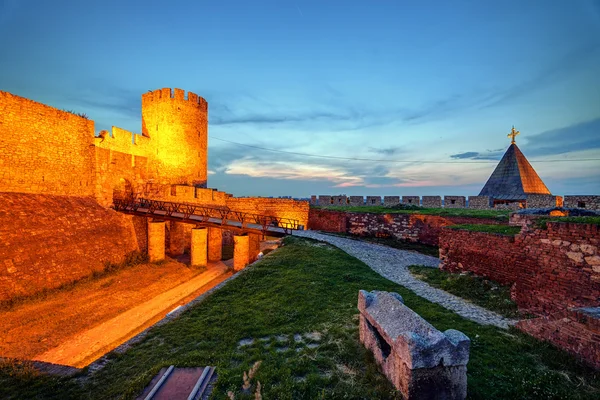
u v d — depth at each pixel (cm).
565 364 453
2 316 996
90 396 441
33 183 1569
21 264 1187
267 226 1841
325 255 1284
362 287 879
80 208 1705
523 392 386
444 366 356
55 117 1691
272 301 780
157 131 2694
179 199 2409
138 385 429
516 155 2241
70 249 1424
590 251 613
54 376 509
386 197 2478
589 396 377
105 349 850
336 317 656
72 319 1021
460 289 873
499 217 1456
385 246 1706
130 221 1902
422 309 702
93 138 1928
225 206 2902
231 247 2530
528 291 739
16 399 446
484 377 420
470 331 578
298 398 388
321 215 2364
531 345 514
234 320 673
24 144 1531
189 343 583
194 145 2912
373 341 473
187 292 1342
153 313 1102
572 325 477
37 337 896
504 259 829
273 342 554
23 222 1329
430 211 1967
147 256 1845
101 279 1420
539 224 735
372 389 394
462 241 996
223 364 484
